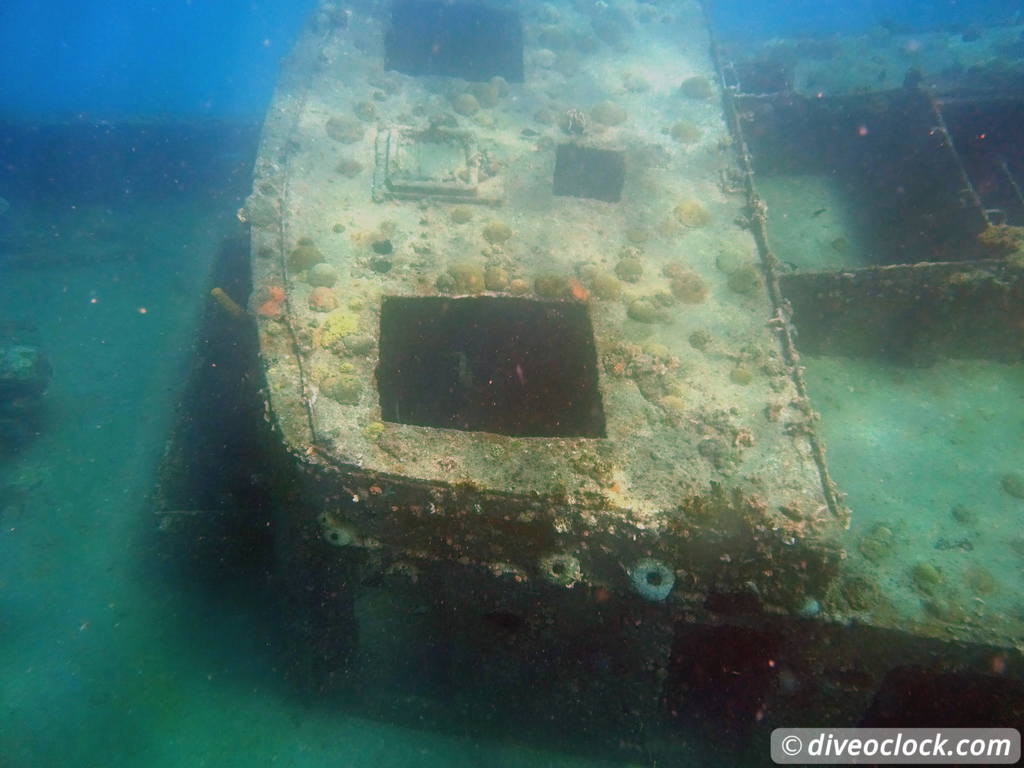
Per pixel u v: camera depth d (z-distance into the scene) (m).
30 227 13.37
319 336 5.76
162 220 14.12
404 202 7.49
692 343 6.19
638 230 7.44
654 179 8.17
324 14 10.58
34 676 6.60
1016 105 10.70
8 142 14.27
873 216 10.46
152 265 12.79
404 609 5.37
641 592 4.64
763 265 7.08
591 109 9.30
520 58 11.00
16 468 8.57
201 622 7.13
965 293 7.29
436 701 6.35
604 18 11.29
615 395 5.63
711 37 11.07
